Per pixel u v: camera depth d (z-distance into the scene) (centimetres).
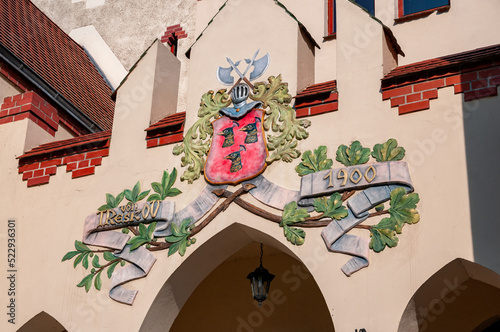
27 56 1291
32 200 1050
